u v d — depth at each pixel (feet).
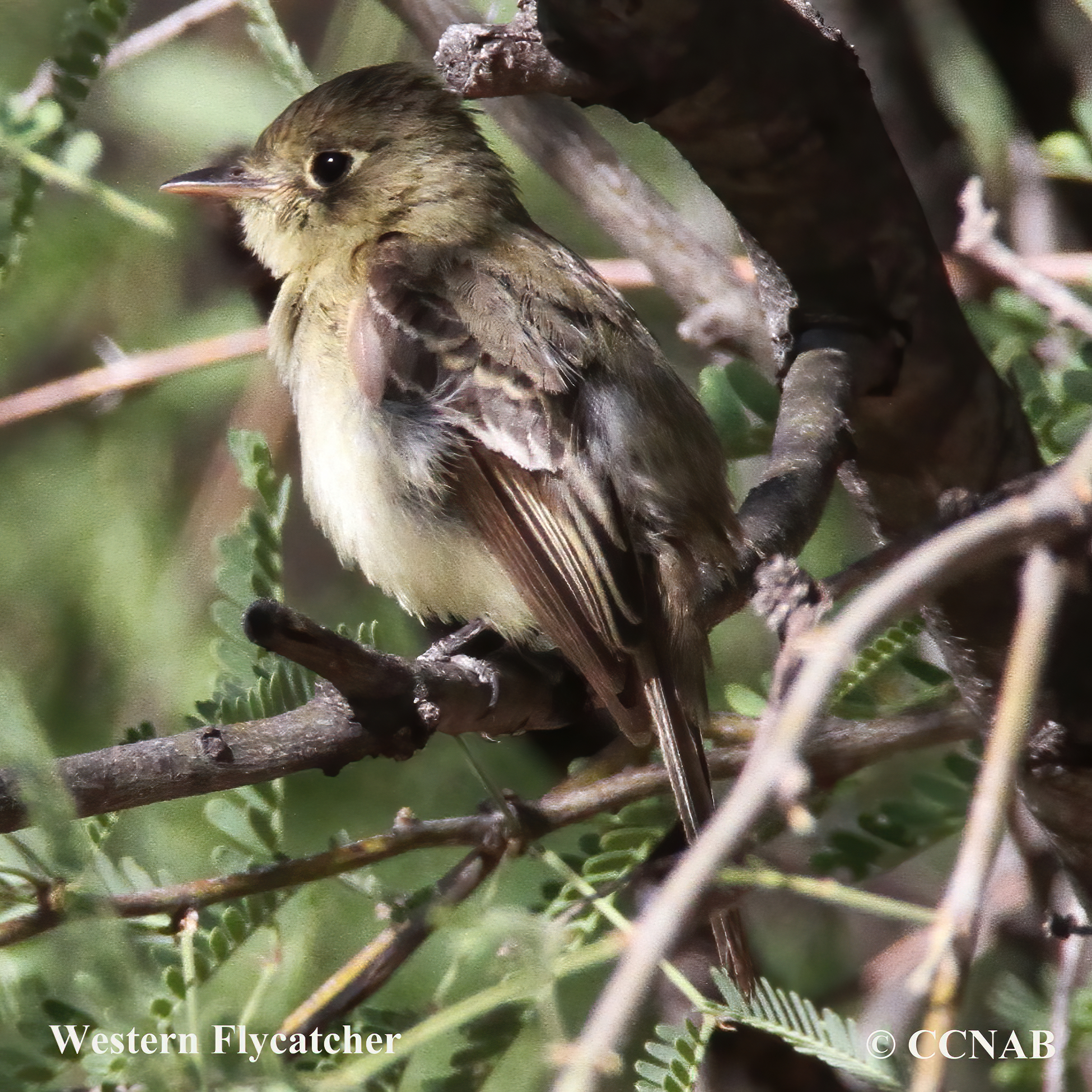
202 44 35.70
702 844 12.55
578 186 30.71
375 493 27.12
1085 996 24.25
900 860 24.72
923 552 14.56
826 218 22.85
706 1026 19.03
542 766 29.09
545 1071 22.71
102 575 32.14
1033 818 25.20
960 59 31.53
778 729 13.10
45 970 19.39
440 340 27.09
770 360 28.53
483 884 22.43
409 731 18.15
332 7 37.45
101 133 33.96
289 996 22.67
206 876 25.23
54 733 30.91
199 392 34.09
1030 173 31.86
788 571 17.11
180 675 31.48
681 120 21.57
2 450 33.24
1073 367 26.43
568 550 25.29
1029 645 14.55
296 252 30.37
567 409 25.99
